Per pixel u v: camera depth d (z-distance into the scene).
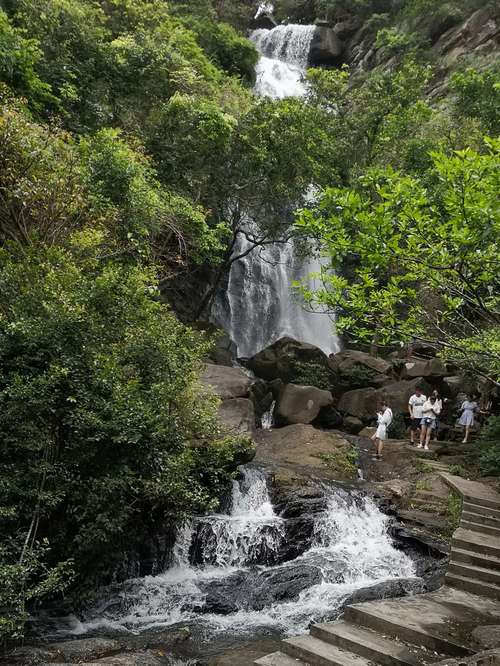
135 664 6.60
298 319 26.06
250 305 24.77
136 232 12.94
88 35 17.53
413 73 23.16
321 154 20.06
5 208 10.66
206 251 18.00
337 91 23.45
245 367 21.22
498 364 7.46
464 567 8.93
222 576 9.93
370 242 6.08
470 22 34.06
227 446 10.37
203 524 10.34
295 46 40.69
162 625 8.36
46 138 11.57
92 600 8.35
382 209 5.96
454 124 23.45
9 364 7.55
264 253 25.66
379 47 37.25
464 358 8.11
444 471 14.53
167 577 9.70
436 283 6.55
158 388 8.26
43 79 16.00
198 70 23.27
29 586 7.55
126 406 7.67
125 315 8.80
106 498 7.51
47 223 10.78
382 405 16.23
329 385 20.19
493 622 7.10
